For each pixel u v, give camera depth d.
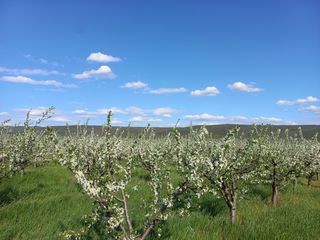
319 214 12.54
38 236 9.84
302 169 16.98
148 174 20.55
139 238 7.70
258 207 14.18
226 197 11.22
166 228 9.59
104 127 8.30
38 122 13.05
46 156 15.88
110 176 7.61
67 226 10.42
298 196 17.98
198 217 10.94
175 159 8.99
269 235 9.41
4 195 14.22
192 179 7.55
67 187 17.06
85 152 7.87
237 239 9.39
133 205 12.99
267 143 14.79
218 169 9.97
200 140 10.70
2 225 10.59
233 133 10.38
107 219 7.36
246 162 11.44
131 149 8.41
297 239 9.27
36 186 16.78
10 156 13.49
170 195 7.61
